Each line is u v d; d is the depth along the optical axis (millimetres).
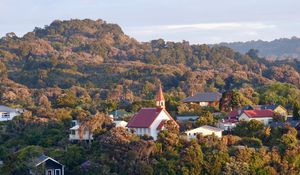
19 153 188375
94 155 180875
